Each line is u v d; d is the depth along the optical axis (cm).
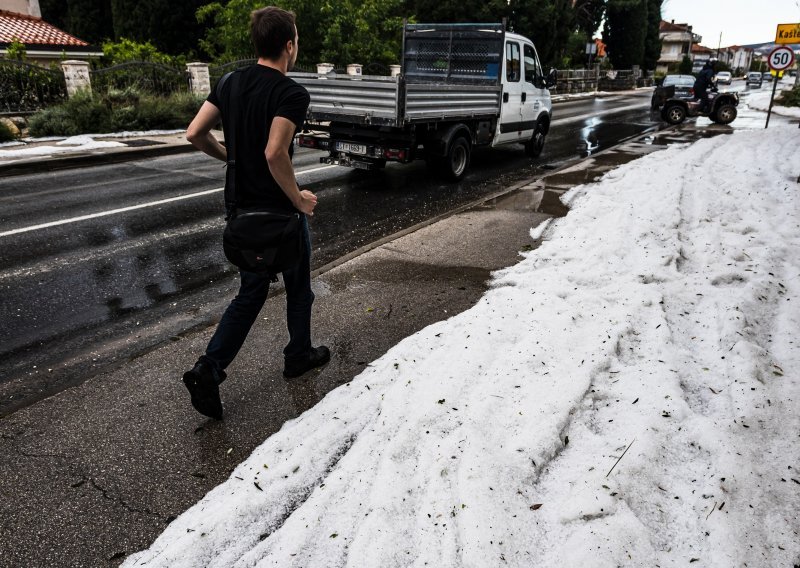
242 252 261
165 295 473
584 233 565
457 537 193
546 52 3584
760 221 581
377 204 772
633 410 266
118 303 456
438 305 423
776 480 219
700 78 1795
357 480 228
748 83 5712
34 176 953
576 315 368
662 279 436
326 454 254
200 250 586
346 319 402
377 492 216
